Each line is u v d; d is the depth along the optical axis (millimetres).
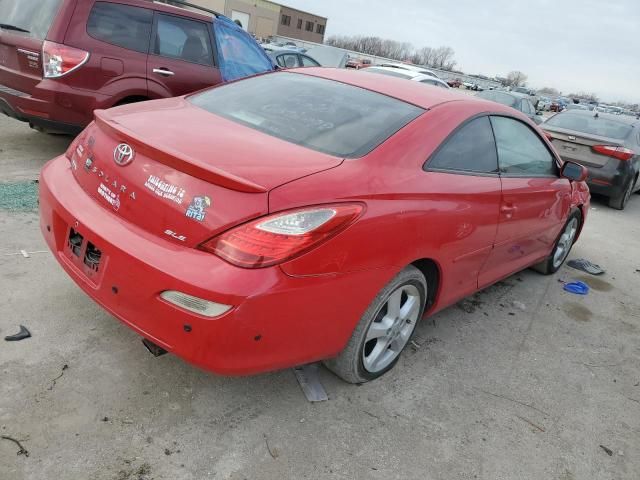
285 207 1997
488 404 2850
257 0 61188
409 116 2781
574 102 62562
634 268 5637
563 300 4426
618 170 8133
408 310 2789
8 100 4949
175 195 2053
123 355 2646
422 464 2348
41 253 3453
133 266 2041
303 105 2869
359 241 2199
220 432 2305
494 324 3766
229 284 1901
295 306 2047
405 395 2783
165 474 2055
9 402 2236
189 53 5660
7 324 2705
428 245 2629
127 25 5137
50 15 4816
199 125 2537
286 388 2654
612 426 2875
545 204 3918
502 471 2402
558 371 3316
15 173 4836
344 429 2459
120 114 2609
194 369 2648
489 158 3219
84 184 2443
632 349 3789
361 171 2342
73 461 2031
